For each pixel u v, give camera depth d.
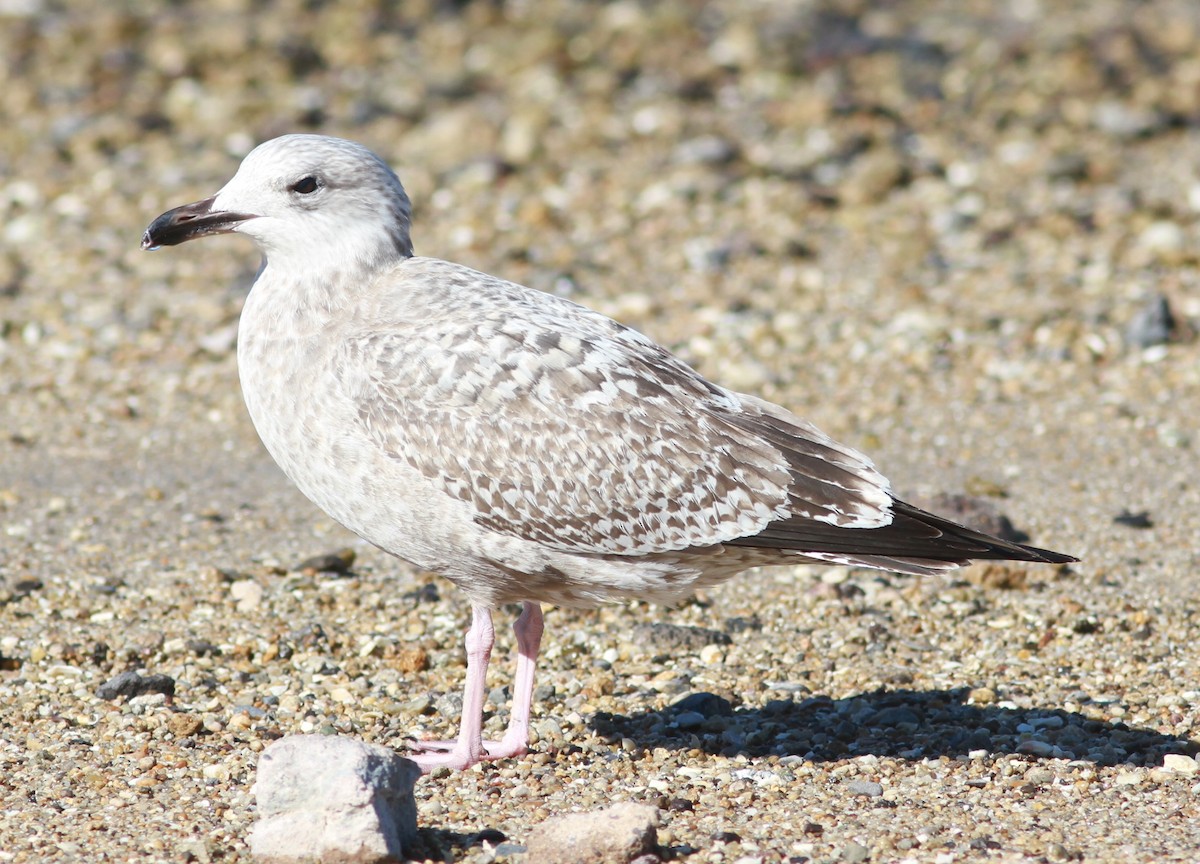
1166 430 15.55
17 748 9.74
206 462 15.30
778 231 21.05
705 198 22.12
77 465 15.05
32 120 24.98
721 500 9.36
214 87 26.72
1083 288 18.94
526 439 9.22
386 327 9.47
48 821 8.70
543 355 9.33
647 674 11.21
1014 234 20.69
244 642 11.46
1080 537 13.55
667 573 9.59
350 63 28.25
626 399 9.33
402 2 31.42
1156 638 11.66
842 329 18.17
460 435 9.22
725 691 10.90
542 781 9.42
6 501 14.07
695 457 9.34
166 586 12.49
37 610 11.96
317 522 14.02
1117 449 15.24
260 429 9.77
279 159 9.62
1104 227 20.73
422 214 21.81
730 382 16.92
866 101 25.88
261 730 10.14
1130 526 13.72
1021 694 10.77
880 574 12.99
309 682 10.95
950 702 10.67
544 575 9.59
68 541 13.31
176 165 23.39
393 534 9.59
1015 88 26.45
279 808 8.16
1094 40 28.69
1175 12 30.67
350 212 9.68
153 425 16.08
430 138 24.78
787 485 9.41
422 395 9.27
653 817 8.22
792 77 27.33
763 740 10.08
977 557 9.27
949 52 28.64
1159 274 19.23
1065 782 9.32
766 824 8.72
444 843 8.45
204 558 13.12
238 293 19.31
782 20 30.67
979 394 16.55
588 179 23.02
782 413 9.88
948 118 25.28
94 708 10.41
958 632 11.91
